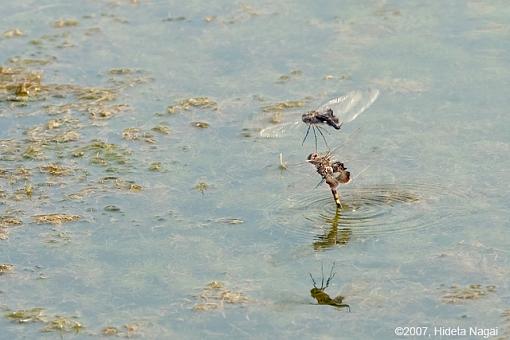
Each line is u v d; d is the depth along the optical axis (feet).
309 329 36.52
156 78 57.00
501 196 44.42
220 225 43.57
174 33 62.03
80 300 38.99
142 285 39.70
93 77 57.52
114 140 50.98
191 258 41.37
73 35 62.39
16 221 44.42
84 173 48.11
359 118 51.60
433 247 41.27
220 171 47.85
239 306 38.04
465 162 47.21
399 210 43.96
